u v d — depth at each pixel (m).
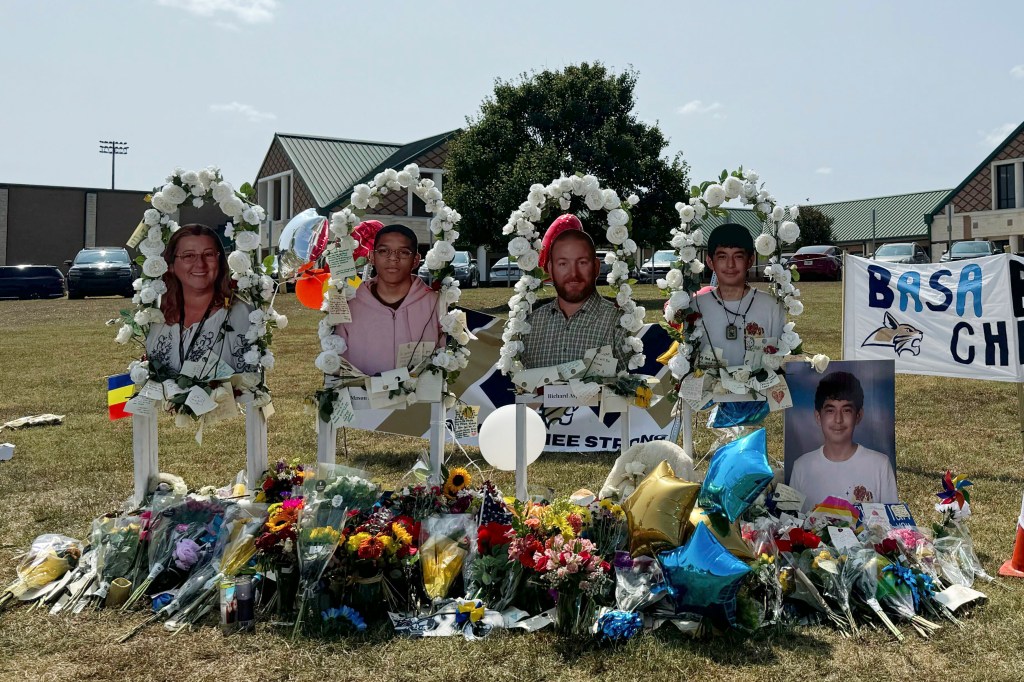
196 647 4.33
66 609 4.79
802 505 5.63
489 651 4.27
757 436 4.97
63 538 5.55
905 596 4.66
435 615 4.64
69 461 8.09
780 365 5.75
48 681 3.99
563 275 5.83
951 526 5.57
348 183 37.97
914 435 8.94
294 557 4.73
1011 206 40.09
